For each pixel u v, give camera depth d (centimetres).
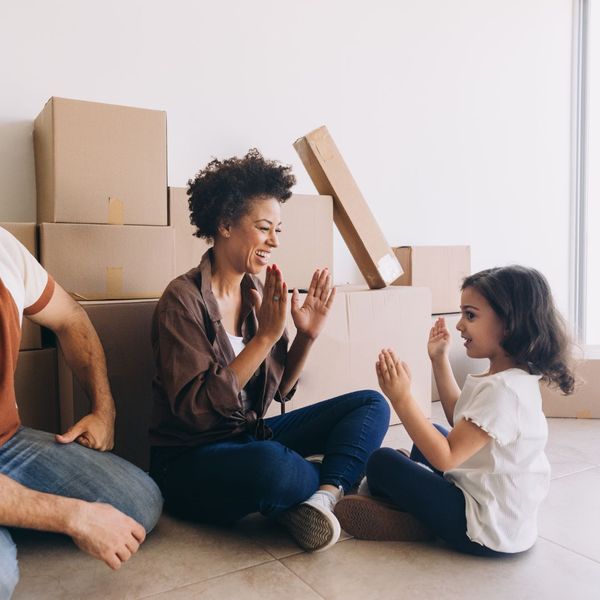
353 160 283
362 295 205
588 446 198
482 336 125
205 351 129
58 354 164
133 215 177
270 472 121
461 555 126
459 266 271
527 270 125
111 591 111
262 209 137
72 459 119
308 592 111
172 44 234
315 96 271
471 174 328
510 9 340
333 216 228
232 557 124
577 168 374
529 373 123
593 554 126
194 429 130
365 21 284
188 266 190
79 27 215
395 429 214
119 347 160
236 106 250
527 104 351
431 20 307
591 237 378
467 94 324
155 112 179
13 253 123
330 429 150
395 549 128
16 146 206
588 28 369
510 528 122
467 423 118
